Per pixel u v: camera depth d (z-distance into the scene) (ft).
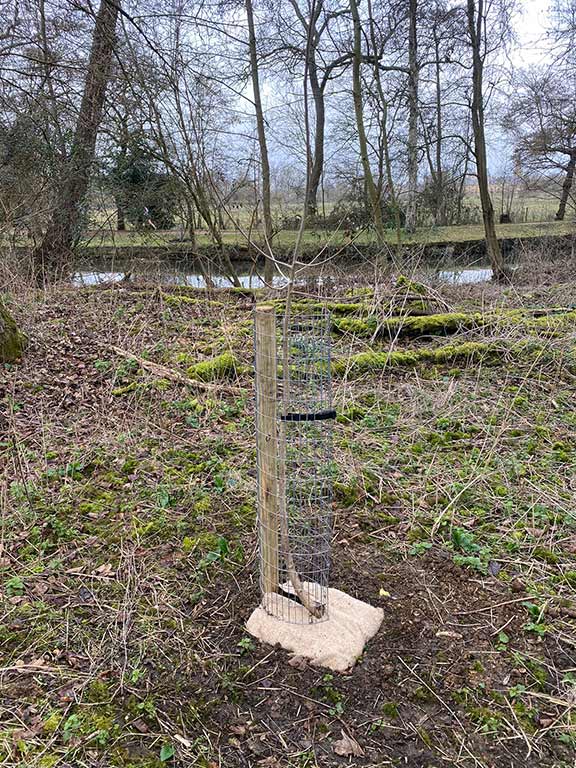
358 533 11.12
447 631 8.71
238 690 7.70
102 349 20.40
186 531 11.15
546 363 19.48
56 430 15.06
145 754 6.82
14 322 19.30
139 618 8.96
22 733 7.04
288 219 41.47
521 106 46.24
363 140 37.76
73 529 11.14
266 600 8.91
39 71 34.14
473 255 47.78
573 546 10.71
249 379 18.56
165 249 37.73
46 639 8.54
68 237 34.73
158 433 15.06
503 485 12.74
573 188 49.29
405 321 22.20
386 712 7.35
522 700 7.57
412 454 14.19
